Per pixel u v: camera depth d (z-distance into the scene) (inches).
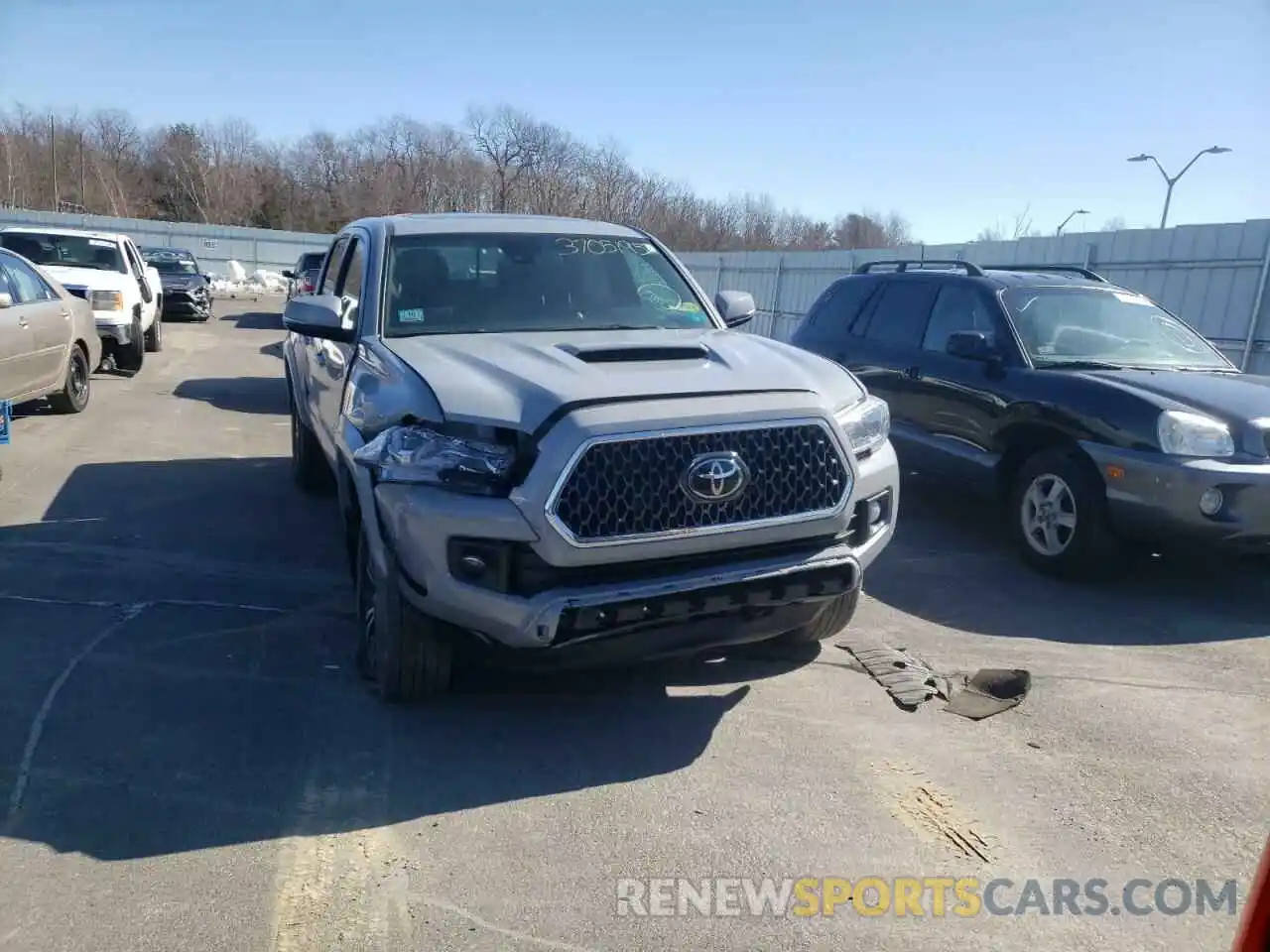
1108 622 201.2
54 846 117.8
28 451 331.9
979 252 606.2
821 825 126.0
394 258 193.5
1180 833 125.6
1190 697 165.9
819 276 781.9
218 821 124.0
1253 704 163.5
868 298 310.2
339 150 2534.5
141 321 542.3
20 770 134.3
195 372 566.6
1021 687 168.7
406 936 104.0
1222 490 199.5
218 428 390.9
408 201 2074.3
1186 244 466.6
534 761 141.0
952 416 259.8
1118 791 135.3
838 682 169.3
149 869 114.1
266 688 161.5
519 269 197.5
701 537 135.3
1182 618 204.2
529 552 131.5
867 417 156.3
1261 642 191.9
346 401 172.7
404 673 148.8
